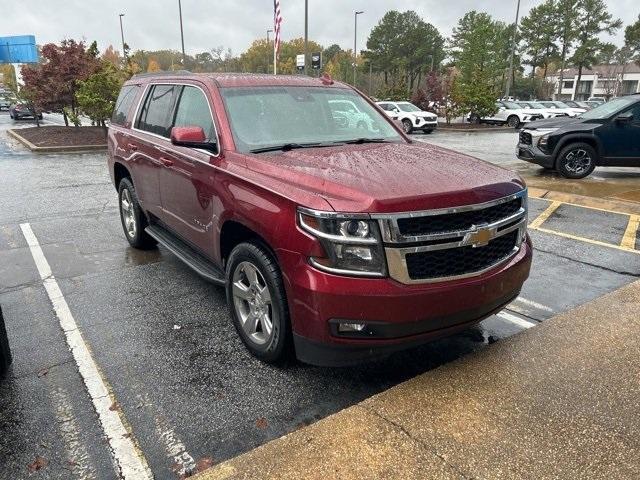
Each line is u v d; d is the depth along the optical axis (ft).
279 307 10.58
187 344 12.66
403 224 9.24
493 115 98.48
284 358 11.28
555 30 219.82
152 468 8.54
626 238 21.93
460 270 9.93
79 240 21.65
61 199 30.12
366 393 10.71
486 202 10.05
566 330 12.57
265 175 11.03
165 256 19.51
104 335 13.11
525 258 11.33
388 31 258.78
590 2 210.18
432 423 9.14
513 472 8.00
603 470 8.05
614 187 32.86
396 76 235.81
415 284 9.44
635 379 10.44
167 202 15.94
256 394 10.61
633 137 35.09
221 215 12.22
